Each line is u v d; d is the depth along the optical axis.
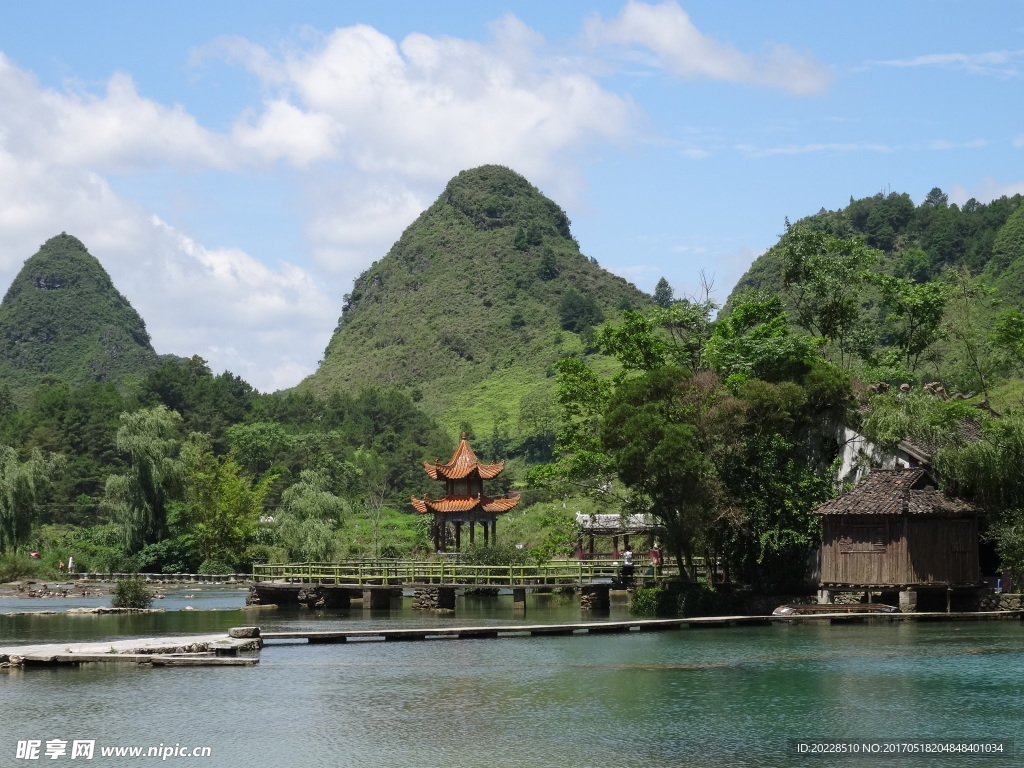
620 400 61.72
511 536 112.44
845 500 59.06
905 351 85.81
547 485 70.31
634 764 29.00
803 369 65.12
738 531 63.31
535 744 31.00
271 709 35.44
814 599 60.94
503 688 38.84
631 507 65.00
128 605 74.00
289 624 62.72
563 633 53.66
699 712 34.66
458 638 52.56
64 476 167.62
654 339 72.31
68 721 33.78
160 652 44.62
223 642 47.22
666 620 55.69
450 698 37.16
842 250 85.75
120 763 29.58
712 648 47.94
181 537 111.94
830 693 37.31
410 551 116.00
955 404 60.47
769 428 62.44
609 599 76.31
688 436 58.47
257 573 85.06
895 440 59.72
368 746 30.95
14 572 100.81
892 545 57.44
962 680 39.41
